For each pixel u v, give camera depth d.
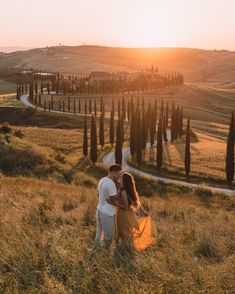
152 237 9.59
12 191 20.45
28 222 11.75
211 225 13.24
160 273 6.68
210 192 66.94
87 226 11.82
